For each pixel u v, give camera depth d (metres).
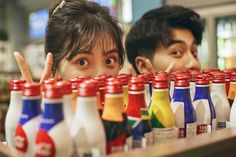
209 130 0.87
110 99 0.68
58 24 1.09
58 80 0.76
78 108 0.65
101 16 1.11
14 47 6.26
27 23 6.23
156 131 0.76
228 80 1.02
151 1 2.65
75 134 0.64
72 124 0.66
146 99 0.87
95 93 0.65
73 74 1.05
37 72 4.70
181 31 1.38
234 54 2.25
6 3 6.31
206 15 2.25
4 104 2.64
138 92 0.72
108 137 0.67
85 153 0.63
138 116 0.72
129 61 1.48
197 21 1.42
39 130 0.63
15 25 6.25
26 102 0.67
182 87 0.83
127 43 1.48
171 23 1.38
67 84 0.70
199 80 0.89
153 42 1.38
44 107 0.63
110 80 0.73
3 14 6.49
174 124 0.78
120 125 0.67
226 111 0.94
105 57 1.08
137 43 1.44
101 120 0.67
